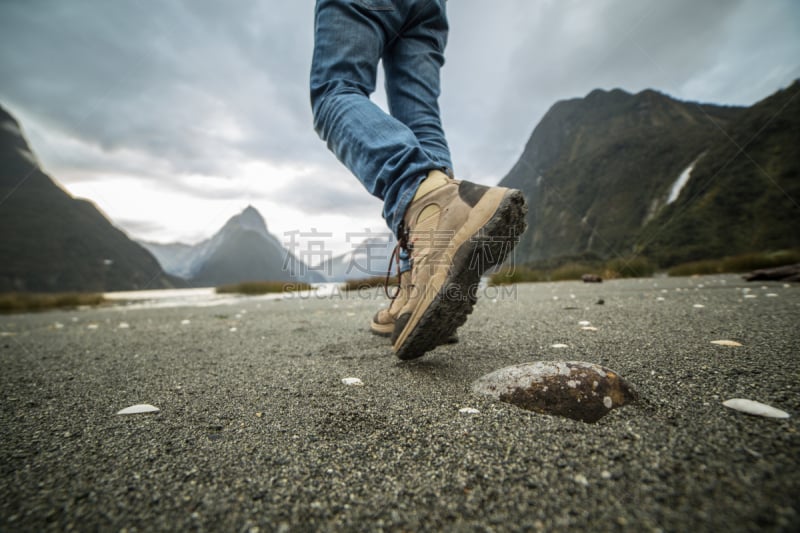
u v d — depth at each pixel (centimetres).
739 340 145
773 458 60
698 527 47
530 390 94
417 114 166
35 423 98
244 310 521
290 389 123
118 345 238
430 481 64
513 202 111
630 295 422
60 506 59
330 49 137
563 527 50
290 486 64
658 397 92
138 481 67
